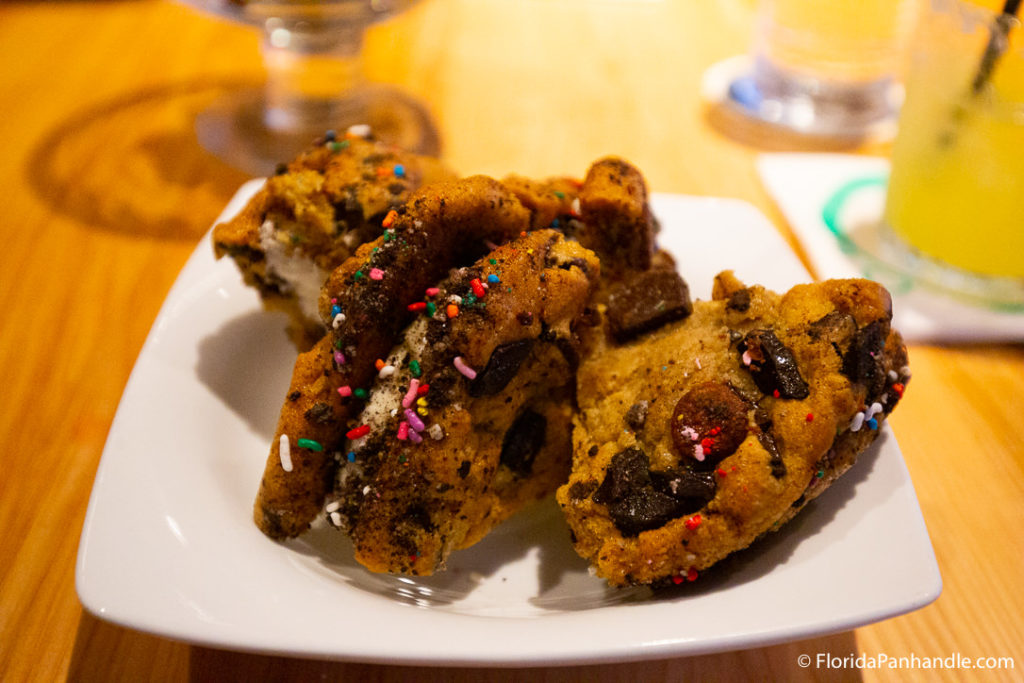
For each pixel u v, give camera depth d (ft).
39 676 0.67
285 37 1.19
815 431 0.66
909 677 0.69
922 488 0.82
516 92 1.36
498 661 0.59
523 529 0.76
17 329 0.92
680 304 0.75
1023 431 0.87
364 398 0.70
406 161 0.83
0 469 0.80
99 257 1.01
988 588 0.75
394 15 1.19
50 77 1.33
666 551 0.65
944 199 0.98
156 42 1.47
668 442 0.69
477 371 0.68
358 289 0.69
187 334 0.78
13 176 1.11
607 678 0.68
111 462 0.67
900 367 0.73
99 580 0.61
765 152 1.25
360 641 0.59
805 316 0.72
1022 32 0.90
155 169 1.14
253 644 0.59
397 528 0.68
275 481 0.69
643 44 1.54
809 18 1.32
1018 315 0.97
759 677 0.69
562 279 0.72
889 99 1.39
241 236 0.79
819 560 0.65
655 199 0.96
